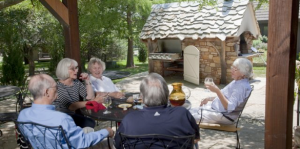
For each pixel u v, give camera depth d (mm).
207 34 8930
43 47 13094
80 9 12078
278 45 2316
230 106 3340
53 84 2355
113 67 15336
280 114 2379
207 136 4520
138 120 2137
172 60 9797
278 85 2361
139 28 13539
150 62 10859
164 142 2074
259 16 15336
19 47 10742
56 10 4094
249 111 5988
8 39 10508
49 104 2367
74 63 3527
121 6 12562
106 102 3305
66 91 3500
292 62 2352
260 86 8547
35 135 2285
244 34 9695
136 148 2117
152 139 2072
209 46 9211
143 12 12570
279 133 2402
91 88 3805
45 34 11664
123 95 3865
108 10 12469
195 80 9289
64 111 3215
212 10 9445
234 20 8781
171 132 2096
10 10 10672
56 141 2252
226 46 8930
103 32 13820
